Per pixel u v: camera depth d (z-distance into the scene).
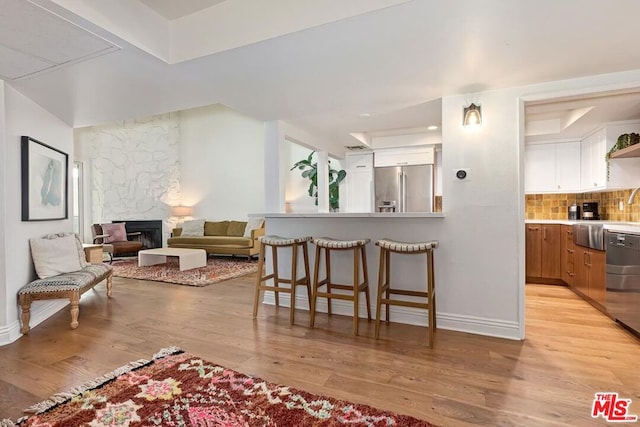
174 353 2.42
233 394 1.87
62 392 1.89
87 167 7.59
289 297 3.72
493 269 2.82
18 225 2.97
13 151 2.89
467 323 2.90
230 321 3.17
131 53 2.10
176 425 1.60
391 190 5.45
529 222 4.75
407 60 2.23
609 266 3.18
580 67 2.35
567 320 3.17
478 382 2.02
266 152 3.89
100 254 4.70
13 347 2.56
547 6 1.60
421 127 4.47
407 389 1.94
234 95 2.96
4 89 2.67
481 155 2.87
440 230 3.01
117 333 2.85
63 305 3.61
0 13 1.64
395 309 3.17
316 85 2.70
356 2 1.68
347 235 3.41
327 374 2.12
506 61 2.25
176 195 8.54
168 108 3.36
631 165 3.74
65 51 2.08
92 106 3.29
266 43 1.98
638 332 2.69
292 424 1.61
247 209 8.03
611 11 1.64
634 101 3.09
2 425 1.60
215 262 6.66
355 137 4.81
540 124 4.38
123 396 1.84
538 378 2.07
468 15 1.68
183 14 2.19
